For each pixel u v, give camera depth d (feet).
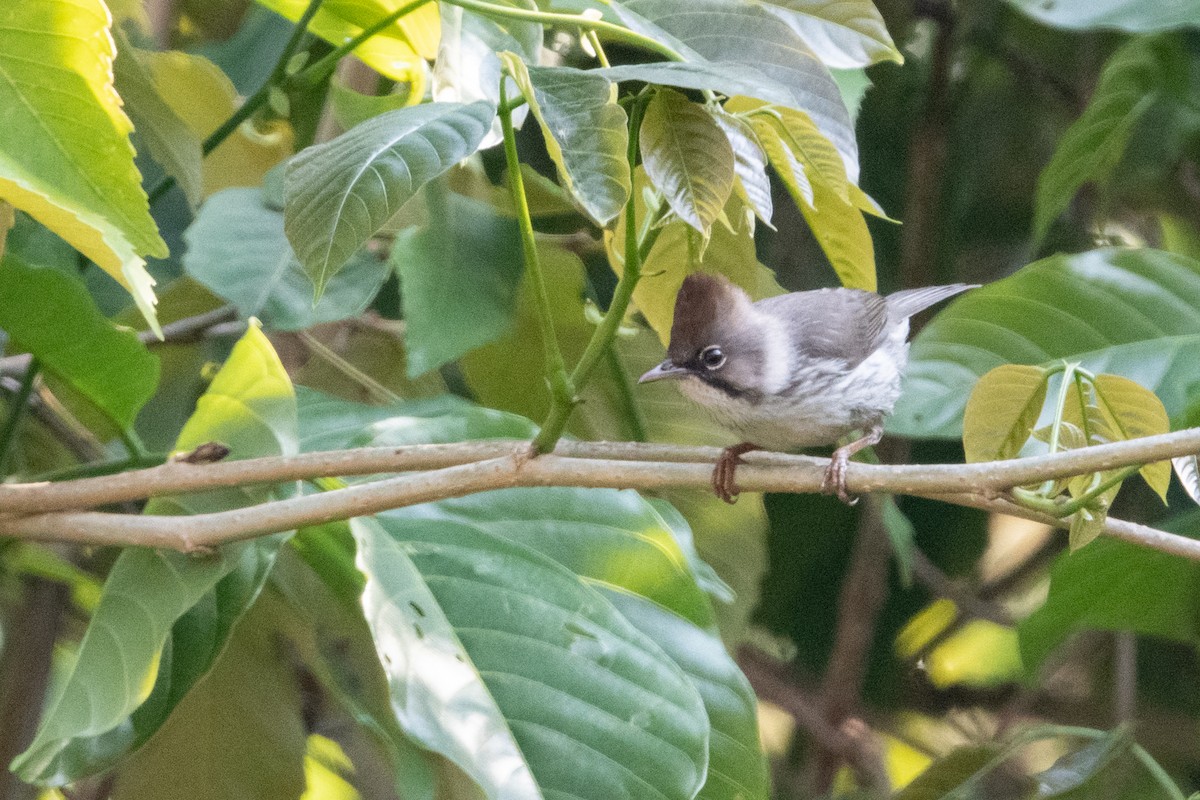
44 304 20.38
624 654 20.06
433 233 25.85
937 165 37.93
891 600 41.63
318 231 15.67
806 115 17.13
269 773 25.46
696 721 19.61
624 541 23.02
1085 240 40.98
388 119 16.71
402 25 26.84
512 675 19.49
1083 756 27.07
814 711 37.99
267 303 25.05
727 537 29.78
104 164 16.97
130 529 19.22
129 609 19.35
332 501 19.02
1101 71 38.27
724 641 29.48
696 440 30.40
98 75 16.52
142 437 30.35
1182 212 40.93
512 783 18.38
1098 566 28.94
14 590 29.22
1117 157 33.65
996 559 45.27
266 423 20.93
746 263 27.37
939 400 26.73
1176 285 26.99
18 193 16.21
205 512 20.90
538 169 33.99
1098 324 26.89
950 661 44.24
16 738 27.84
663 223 18.39
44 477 22.08
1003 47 40.29
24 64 16.51
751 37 19.84
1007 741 27.73
